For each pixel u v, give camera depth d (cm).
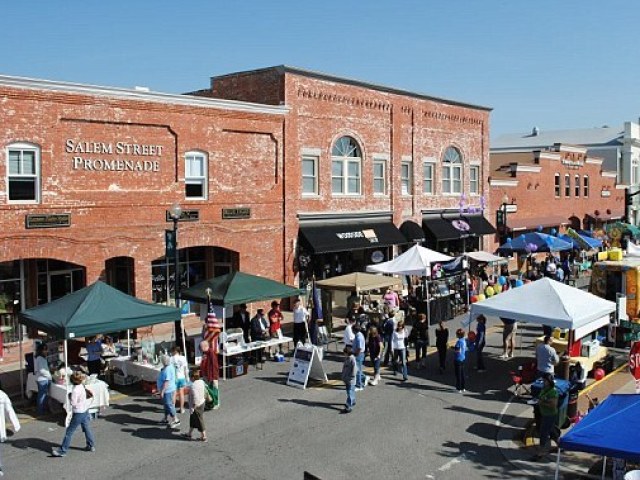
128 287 2284
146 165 2277
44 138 2008
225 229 2534
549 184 4834
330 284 2353
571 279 3788
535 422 1472
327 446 1387
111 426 1505
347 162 3130
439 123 3681
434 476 1245
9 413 1412
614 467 1130
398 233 3300
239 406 1656
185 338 2105
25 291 2167
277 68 2759
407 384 1875
